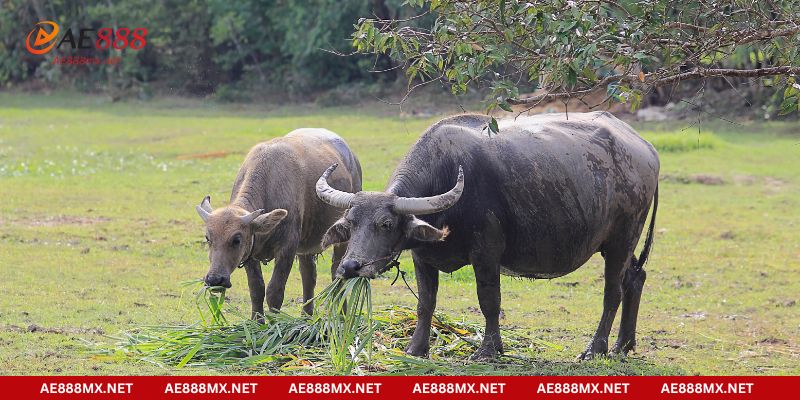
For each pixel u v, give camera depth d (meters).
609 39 11.19
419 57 12.24
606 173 14.25
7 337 14.16
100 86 67.56
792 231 25.33
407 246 12.43
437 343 14.01
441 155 13.14
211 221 13.55
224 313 16.55
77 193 29.36
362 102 58.03
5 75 68.88
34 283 18.33
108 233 23.55
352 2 58.09
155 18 64.69
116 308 16.62
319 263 21.03
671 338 16.28
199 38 65.31
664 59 12.00
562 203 13.66
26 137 44.31
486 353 13.38
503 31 11.45
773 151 37.88
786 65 11.91
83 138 43.97
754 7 12.09
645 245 15.24
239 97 62.16
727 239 24.59
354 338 13.23
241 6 63.03
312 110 56.19
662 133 40.88
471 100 50.41
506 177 13.29
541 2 11.32
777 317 18.06
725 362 14.70
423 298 13.52
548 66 11.11
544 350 14.73
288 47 63.28
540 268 13.98
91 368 12.60
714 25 12.09
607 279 14.62
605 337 14.37
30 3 69.25
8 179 32.06
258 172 14.71
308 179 15.51
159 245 22.34
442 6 11.77
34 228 23.88
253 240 13.86
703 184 31.58
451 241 13.06
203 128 46.97
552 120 14.63
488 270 13.23
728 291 19.92
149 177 32.62
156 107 59.56
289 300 17.67
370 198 12.10
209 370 12.57
